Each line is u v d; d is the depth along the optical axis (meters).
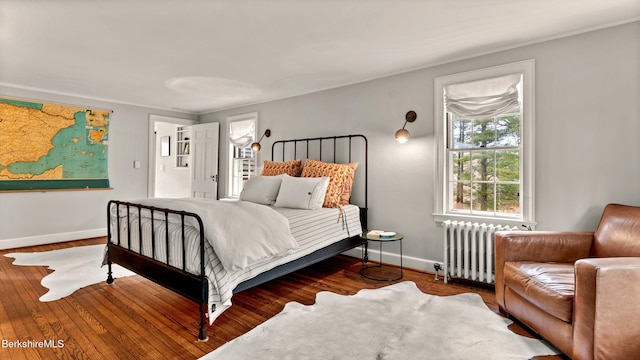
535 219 2.86
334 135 4.21
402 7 2.27
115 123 5.16
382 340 2.05
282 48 2.98
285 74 3.74
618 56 2.52
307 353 1.91
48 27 2.53
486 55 3.11
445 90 3.34
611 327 1.61
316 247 3.05
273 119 4.91
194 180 6.00
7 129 4.23
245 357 1.87
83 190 4.86
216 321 2.34
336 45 2.93
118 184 5.20
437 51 3.07
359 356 1.88
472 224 3.03
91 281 3.09
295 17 2.40
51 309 2.49
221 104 5.32
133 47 2.95
